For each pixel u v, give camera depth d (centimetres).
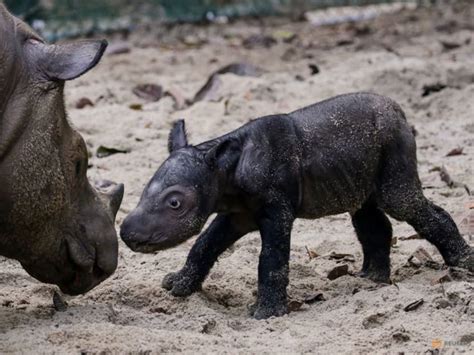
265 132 1084
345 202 1124
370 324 1027
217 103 1950
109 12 2894
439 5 3272
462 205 1410
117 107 1947
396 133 1134
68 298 1134
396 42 2625
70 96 2039
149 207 1045
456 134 1770
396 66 2136
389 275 1181
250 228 1120
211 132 1797
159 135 1783
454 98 1966
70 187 1039
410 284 1121
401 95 2028
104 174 1595
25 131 998
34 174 1003
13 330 980
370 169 1126
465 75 2100
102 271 1077
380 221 1178
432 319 1022
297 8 3175
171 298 1120
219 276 1200
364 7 3247
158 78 2241
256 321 1054
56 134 1017
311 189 1104
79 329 971
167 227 1044
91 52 1007
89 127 1823
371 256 1181
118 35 2828
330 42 2700
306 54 2516
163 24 2958
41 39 1045
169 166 1059
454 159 1633
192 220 1052
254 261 1247
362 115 1126
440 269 1196
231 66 2238
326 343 978
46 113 1008
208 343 968
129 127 1834
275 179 1073
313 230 1379
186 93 2102
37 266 1052
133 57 2486
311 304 1112
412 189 1141
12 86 995
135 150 1719
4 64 984
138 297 1130
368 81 2080
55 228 1033
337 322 1034
